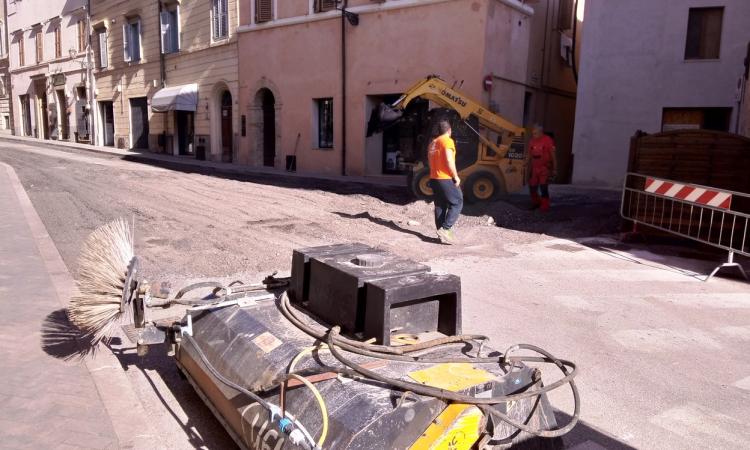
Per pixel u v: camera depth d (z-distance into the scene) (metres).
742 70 17.77
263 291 4.16
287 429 2.62
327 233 9.69
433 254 8.55
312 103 21.88
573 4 23.97
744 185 9.14
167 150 30.27
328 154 21.52
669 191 9.01
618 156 19.47
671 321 5.92
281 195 13.91
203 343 3.62
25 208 10.73
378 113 17.67
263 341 3.25
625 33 18.97
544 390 2.80
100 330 3.99
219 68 25.67
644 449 3.55
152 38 30.19
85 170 18.42
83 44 36.62
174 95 26.78
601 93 19.48
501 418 2.65
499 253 8.80
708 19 18.22
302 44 21.86
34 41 42.12
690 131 9.46
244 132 24.81
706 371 4.73
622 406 4.09
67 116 39.66
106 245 4.02
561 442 3.19
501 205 13.35
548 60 22.67
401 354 3.00
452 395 2.55
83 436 3.36
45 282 6.22
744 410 4.08
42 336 4.76
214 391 3.37
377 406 2.52
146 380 4.28
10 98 46.56
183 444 3.46
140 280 4.02
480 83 17.66
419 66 18.78
